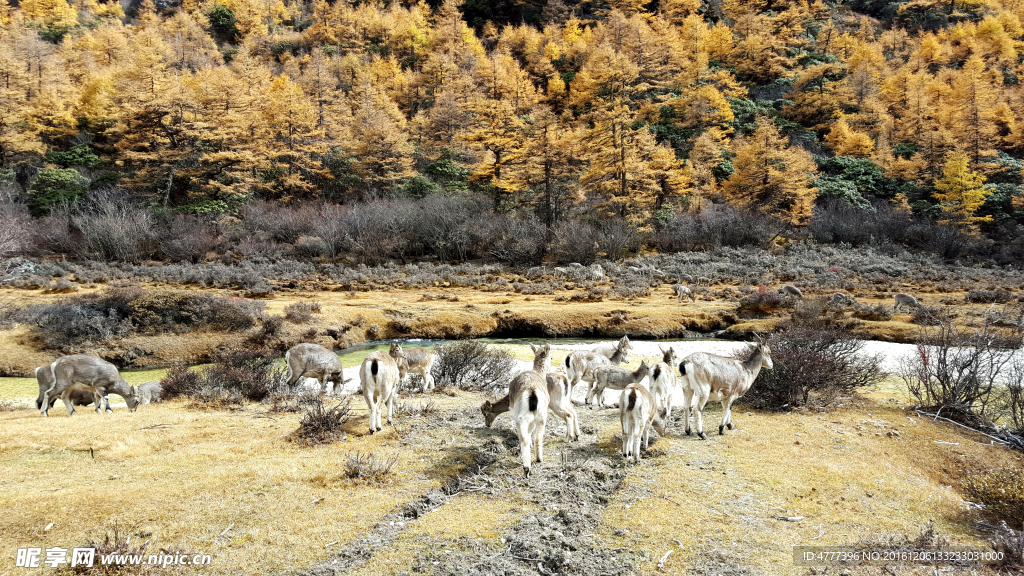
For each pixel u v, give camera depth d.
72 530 5.95
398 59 104.81
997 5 112.00
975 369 11.70
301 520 6.32
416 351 13.46
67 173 53.09
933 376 13.45
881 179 63.00
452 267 45.38
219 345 22.33
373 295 33.94
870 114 75.31
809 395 12.11
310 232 49.94
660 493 7.11
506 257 47.53
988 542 6.05
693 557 5.62
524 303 31.39
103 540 5.73
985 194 56.03
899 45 102.44
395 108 74.81
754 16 96.31
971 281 37.72
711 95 70.69
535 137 54.97
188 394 13.05
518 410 7.59
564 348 22.72
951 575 5.32
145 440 8.94
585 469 7.80
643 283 37.88
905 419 11.04
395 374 9.66
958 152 60.38
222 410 11.41
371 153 62.12
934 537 6.14
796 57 88.38
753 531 6.17
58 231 45.19
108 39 84.75
